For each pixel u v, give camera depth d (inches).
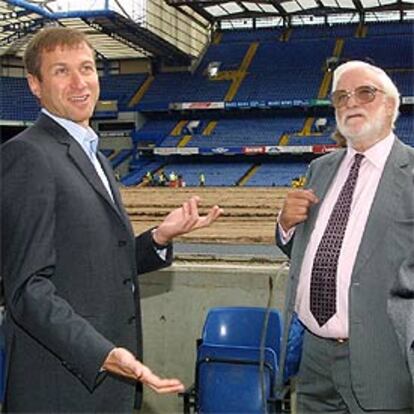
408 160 97.0
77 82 80.7
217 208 96.3
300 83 1069.1
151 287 153.9
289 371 114.6
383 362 92.9
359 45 1117.1
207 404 125.3
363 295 93.6
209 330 130.8
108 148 1101.1
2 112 1018.7
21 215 74.3
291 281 106.5
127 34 988.6
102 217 80.0
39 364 79.2
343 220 100.9
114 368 72.7
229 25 1234.0
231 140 1021.8
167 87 1128.2
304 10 1096.8
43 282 74.2
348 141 102.7
